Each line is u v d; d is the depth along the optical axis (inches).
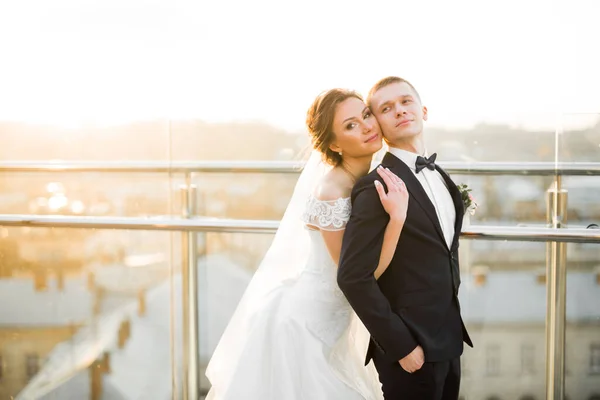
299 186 80.4
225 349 81.8
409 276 70.8
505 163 114.3
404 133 73.0
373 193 69.2
